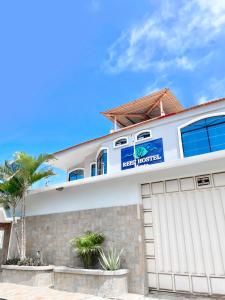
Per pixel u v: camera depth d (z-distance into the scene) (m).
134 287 8.30
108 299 7.70
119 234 9.27
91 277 8.36
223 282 7.32
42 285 9.58
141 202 9.31
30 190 11.98
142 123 17.36
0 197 11.68
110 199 9.94
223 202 7.86
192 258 7.96
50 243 11.11
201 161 7.84
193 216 8.25
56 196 11.67
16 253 12.10
